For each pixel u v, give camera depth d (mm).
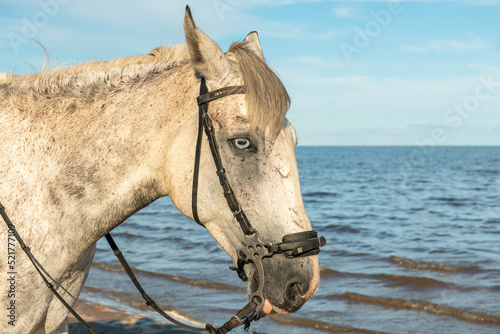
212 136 2182
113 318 6570
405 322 6551
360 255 11414
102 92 2486
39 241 2361
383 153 166625
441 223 17703
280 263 2168
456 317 6742
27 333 2428
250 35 2512
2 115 2445
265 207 2154
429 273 9430
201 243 12969
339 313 6977
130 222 18078
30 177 2379
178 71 2457
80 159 2410
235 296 7863
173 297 7832
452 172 58906
